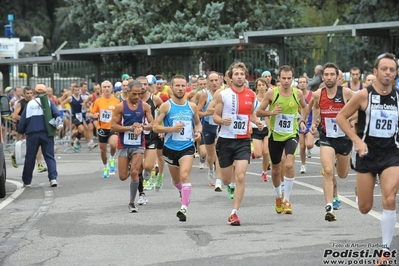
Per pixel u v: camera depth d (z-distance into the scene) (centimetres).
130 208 1711
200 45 3953
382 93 1144
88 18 5619
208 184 2184
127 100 1731
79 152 3584
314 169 2534
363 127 1159
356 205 1731
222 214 1644
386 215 1128
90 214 1698
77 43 7444
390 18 4378
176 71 4397
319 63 3897
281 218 1573
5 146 3684
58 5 7888
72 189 2192
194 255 1226
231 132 1534
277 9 5203
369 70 3831
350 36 3759
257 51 4044
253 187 2109
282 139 1630
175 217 1620
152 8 5097
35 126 2262
